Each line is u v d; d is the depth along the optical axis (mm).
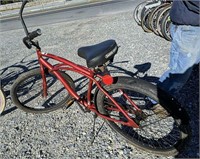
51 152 2621
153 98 2080
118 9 11812
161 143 2398
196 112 2752
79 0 22219
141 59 4445
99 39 6469
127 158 2355
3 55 6719
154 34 5703
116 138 2621
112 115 2535
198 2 1888
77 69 2379
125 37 6020
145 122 2463
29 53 6336
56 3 22906
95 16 11062
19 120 3240
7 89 4172
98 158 2428
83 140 2691
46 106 3330
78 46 6242
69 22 10539
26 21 15086
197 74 3371
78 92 3572
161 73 3812
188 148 2322
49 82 3709
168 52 4516
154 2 5777
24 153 2678
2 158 2664
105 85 2203
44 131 2955
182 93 3080
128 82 2137
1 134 3047
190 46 2084
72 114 3133
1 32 11812
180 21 2061
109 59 2156
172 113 2049
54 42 7094
